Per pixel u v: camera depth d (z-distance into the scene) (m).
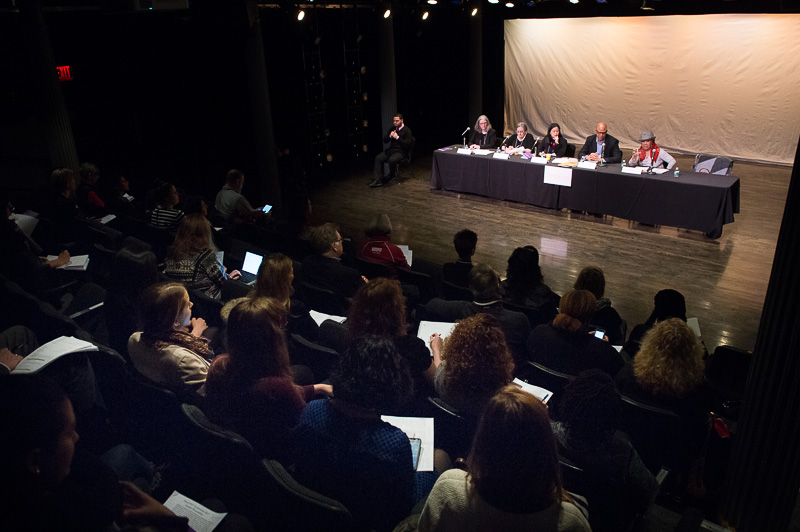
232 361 2.14
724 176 7.31
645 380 2.48
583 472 1.82
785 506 2.44
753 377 2.34
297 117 11.00
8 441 1.03
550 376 2.79
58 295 4.21
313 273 3.96
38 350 2.46
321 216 8.38
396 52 12.77
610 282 6.01
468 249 4.37
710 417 2.80
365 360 1.79
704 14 10.91
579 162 8.11
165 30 10.27
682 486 2.71
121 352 3.50
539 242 7.18
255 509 1.99
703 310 5.38
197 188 9.62
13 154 9.55
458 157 9.15
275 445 2.16
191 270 3.73
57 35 9.80
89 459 1.19
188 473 2.33
